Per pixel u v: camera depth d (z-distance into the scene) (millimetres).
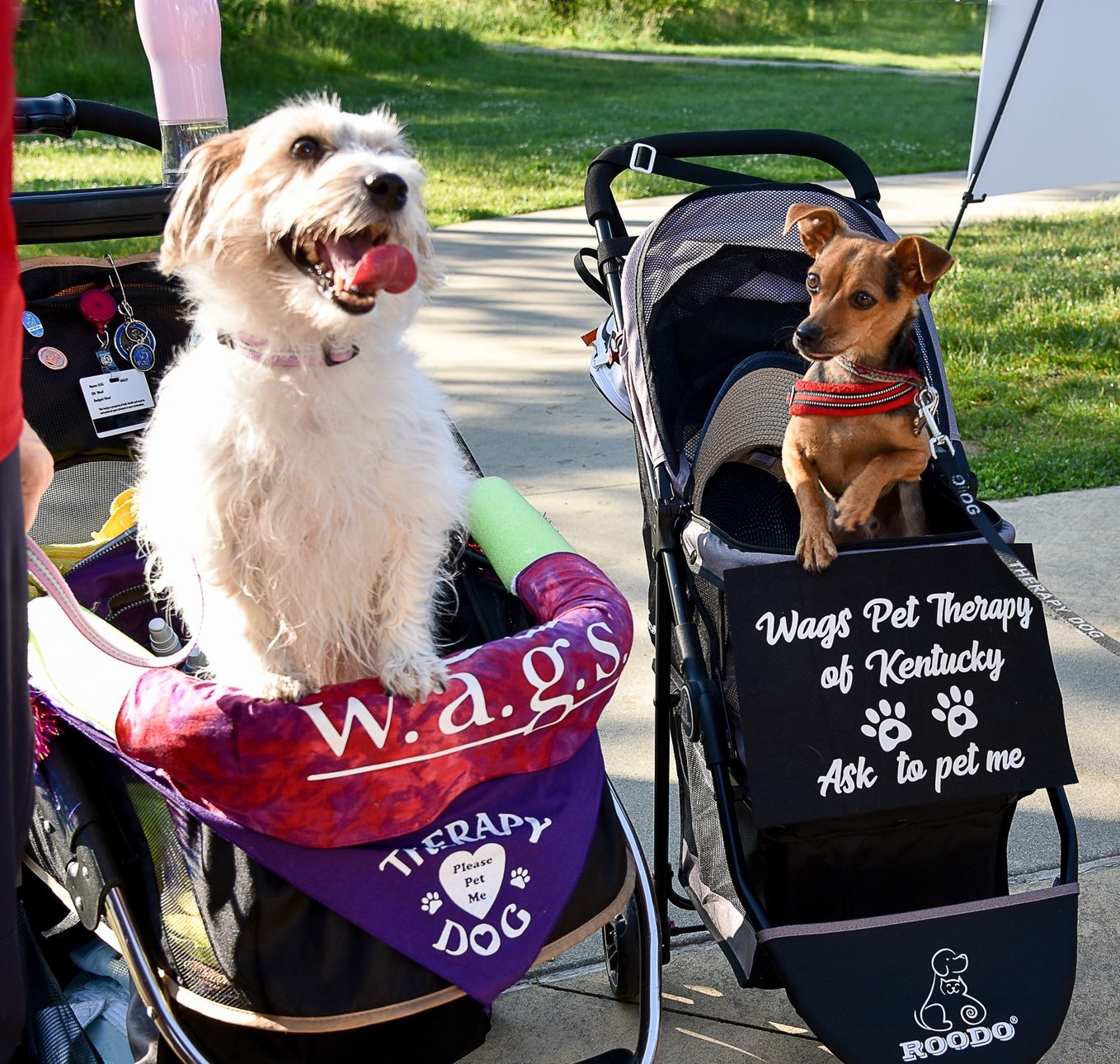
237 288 2020
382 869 1978
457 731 2006
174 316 2916
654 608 2791
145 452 2262
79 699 2082
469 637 2719
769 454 3242
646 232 2879
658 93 20828
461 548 2570
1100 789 3568
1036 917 2402
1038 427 6137
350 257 1970
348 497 2043
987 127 4133
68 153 13586
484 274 9281
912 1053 2250
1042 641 2482
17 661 1711
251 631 2160
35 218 2664
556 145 14875
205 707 1896
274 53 21234
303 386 2004
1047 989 2326
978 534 2514
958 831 2469
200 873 1983
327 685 2283
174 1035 1977
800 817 2314
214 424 2020
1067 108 4246
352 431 2041
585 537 5098
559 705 2113
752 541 3215
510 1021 2832
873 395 2807
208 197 2080
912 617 2414
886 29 36062
